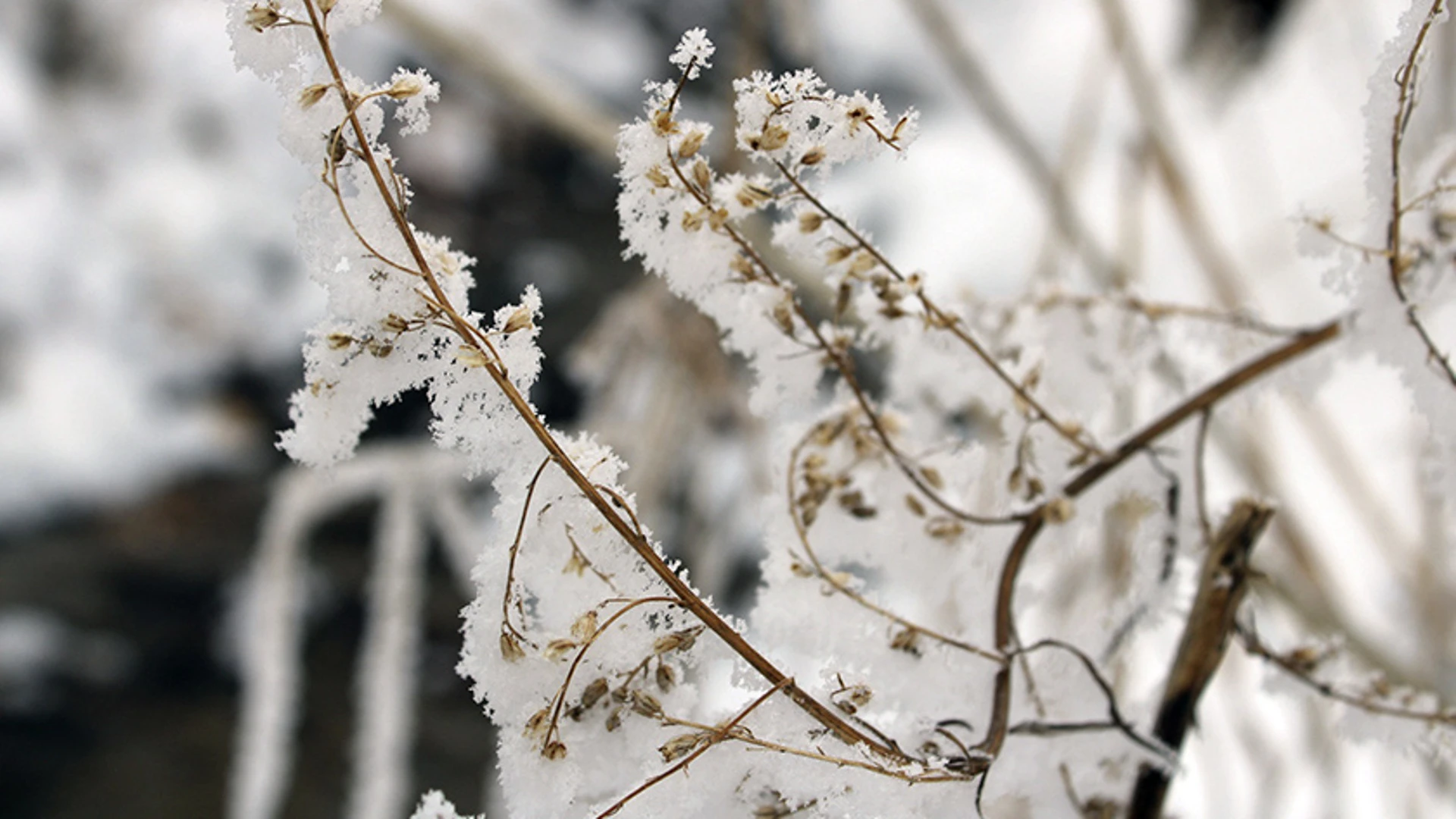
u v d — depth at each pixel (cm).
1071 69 163
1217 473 72
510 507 33
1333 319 41
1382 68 38
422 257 32
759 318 38
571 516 33
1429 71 37
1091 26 165
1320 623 61
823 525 39
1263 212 120
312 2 31
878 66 192
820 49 67
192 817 202
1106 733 39
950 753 35
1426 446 44
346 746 206
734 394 81
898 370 42
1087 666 38
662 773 33
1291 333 42
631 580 34
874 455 39
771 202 35
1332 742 60
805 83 34
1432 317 47
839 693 34
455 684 206
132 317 228
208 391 234
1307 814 63
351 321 33
